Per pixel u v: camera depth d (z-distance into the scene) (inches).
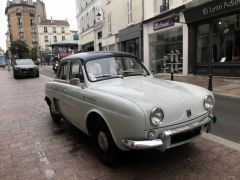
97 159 164.4
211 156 159.5
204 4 531.2
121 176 141.6
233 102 321.4
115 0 975.0
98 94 152.5
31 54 2518.5
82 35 1482.5
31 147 191.0
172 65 693.3
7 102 390.3
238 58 509.4
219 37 545.3
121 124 132.3
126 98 135.6
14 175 149.3
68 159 166.7
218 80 511.8
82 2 1434.5
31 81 716.0
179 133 132.3
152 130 127.2
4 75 1079.6
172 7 658.2
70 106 193.2
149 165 152.2
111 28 1040.2
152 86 156.8
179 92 147.6
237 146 173.5
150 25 761.6
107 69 183.0
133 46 883.4
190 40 608.1
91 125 167.2
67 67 208.4
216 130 209.5
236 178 133.5
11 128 243.8
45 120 268.7
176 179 135.4
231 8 481.7
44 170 153.3
